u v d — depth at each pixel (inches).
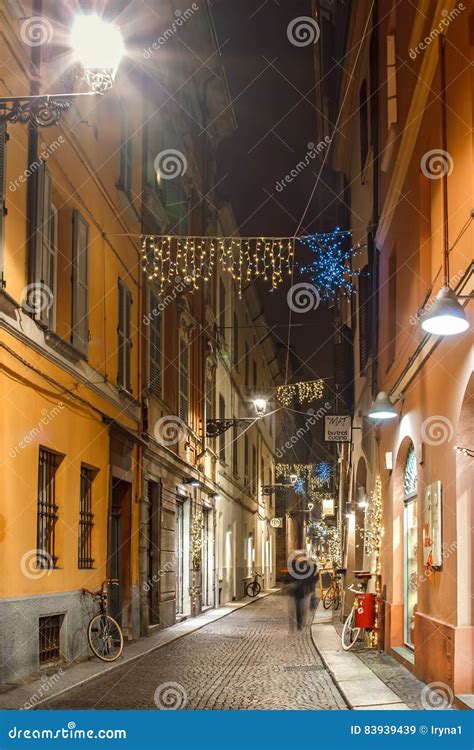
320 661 595.8
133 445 770.2
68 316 587.5
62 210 594.2
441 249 457.4
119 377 727.7
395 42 639.1
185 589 1037.2
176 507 982.4
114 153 721.0
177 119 1034.7
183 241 1040.8
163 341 932.0
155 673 522.0
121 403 732.7
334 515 1685.5
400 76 612.1
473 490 393.7
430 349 464.8
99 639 593.0
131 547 745.0
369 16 783.1
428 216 516.7
